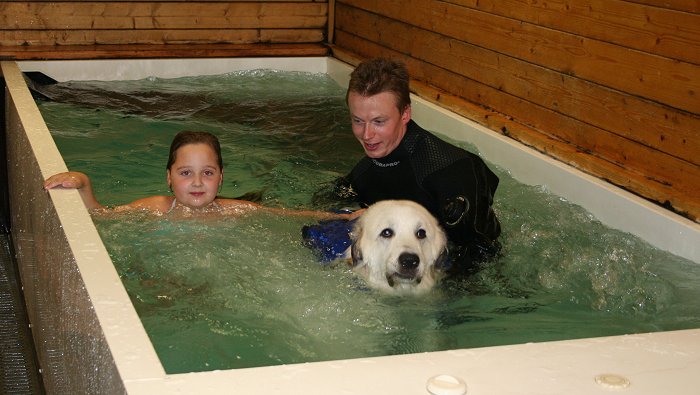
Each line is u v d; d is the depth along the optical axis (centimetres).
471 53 496
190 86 604
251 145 447
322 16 708
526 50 438
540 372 165
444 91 533
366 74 299
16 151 415
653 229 327
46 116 488
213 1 674
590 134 390
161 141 447
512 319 250
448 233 289
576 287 276
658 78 342
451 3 513
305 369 160
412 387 156
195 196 314
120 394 158
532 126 439
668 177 340
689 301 269
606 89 376
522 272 286
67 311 238
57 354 266
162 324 232
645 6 346
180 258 276
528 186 399
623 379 163
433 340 233
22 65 590
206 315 239
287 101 565
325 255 283
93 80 611
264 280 263
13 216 455
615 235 333
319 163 417
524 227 330
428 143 308
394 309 252
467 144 465
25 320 371
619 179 359
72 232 244
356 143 459
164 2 660
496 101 474
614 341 182
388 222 258
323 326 237
